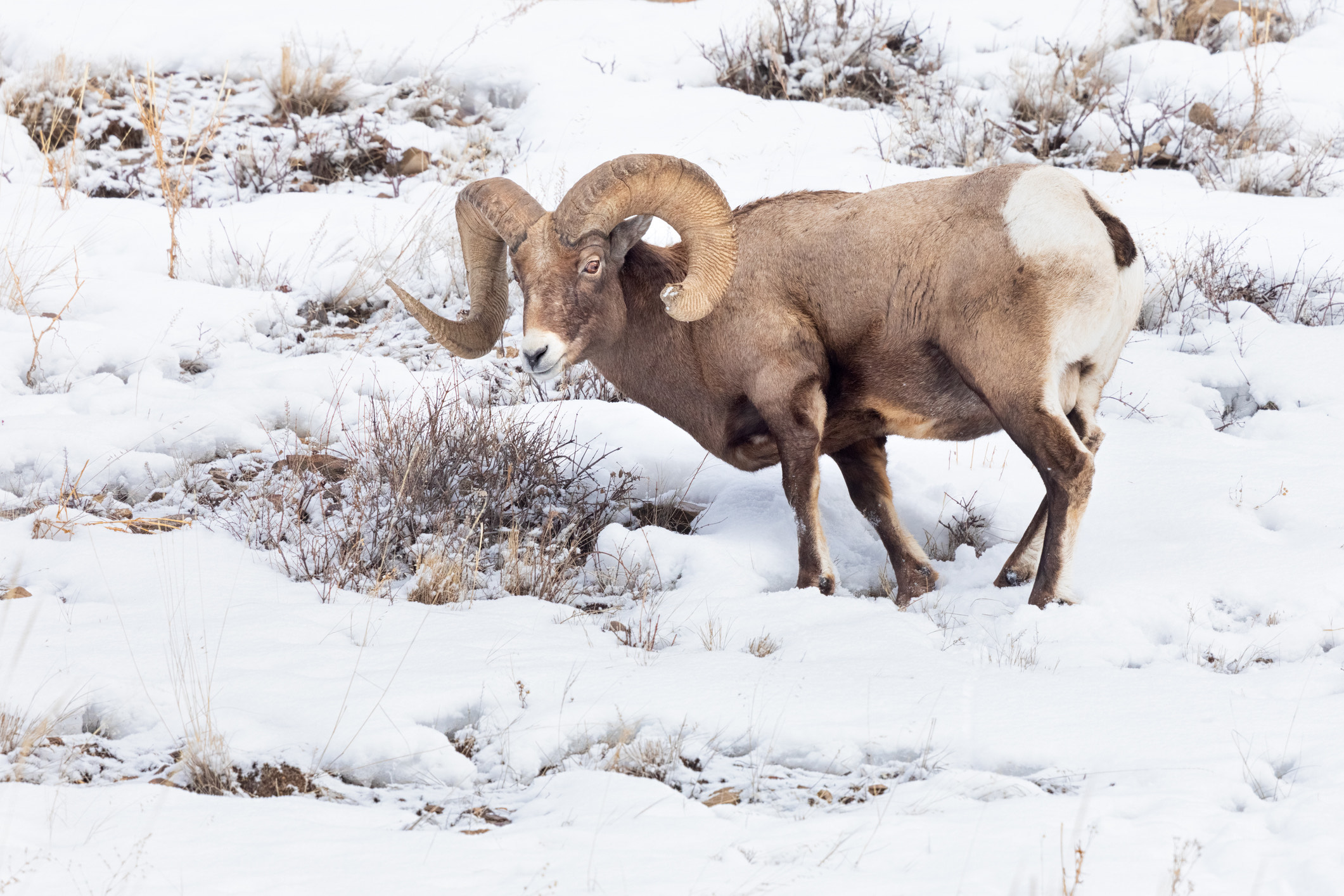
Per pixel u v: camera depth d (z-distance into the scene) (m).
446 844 13.12
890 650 19.83
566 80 60.44
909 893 11.77
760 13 65.44
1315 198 51.12
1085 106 58.22
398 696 17.19
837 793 15.30
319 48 61.22
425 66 61.44
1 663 17.81
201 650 18.92
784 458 24.45
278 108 56.94
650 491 29.47
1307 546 24.16
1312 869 11.79
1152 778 14.70
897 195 24.08
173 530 25.94
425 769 15.83
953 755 15.96
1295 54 63.59
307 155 53.19
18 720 15.88
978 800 14.61
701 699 17.44
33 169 50.44
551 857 12.72
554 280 23.66
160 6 64.62
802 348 24.25
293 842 13.01
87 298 39.81
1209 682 18.11
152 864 12.26
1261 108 57.84
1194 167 54.50
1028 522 27.61
